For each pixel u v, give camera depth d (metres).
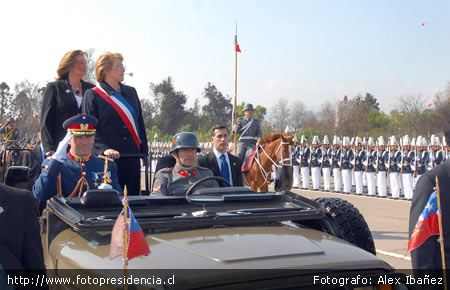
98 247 2.83
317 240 2.95
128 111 5.15
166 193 4.85
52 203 3.49
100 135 5.06
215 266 2.39
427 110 44.66
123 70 5.18
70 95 5.41
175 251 2.63
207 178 4.08
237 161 7.51
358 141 21.05
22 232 2.46
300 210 3.59
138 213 3.41
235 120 12.35
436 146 17.88
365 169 20.47
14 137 14.31
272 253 2.60
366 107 51.28
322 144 22.81
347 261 2.64
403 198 18.89
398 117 45.66
